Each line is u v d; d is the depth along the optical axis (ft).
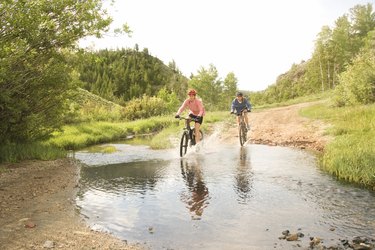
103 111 113.50
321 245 14.24
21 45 25.94
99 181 26.09
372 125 42.60
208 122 85.56
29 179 26.23
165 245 14.75
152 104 126.00
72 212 18.94
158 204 20.15
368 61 78.33
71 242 14.94
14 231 16.08
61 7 28.32
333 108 78.13
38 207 19.72
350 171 24.76
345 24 237.86
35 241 14.97
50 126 37.96
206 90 229.66
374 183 22.80
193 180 25.70
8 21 25.26
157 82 451.94
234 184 24.18
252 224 16.79
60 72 32.58
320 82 245.65
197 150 39.27
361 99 75.82
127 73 433.07
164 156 37.60
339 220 17.01
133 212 18.86
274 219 17.37
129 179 26.58
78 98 38.06
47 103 35.83
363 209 18.43
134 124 86.02
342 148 32.12
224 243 14.82
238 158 34.32
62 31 28.73
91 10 29.50
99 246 14.58
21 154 34.24
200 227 16.58
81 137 54.03
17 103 31.40
